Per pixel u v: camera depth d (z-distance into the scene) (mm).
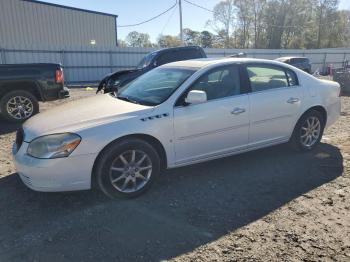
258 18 64375
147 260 2854
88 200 3924
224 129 4457
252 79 4773
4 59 21922
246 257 2875
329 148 5719
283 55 35594
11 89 8227
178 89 4195
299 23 63750
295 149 5445
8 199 3973
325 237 3150
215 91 4441
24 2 25828
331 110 5625
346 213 3586
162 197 4000
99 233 3254
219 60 4750
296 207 3721
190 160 4328
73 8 28094
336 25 64938
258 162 5074
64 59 24062
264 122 4824
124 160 3863
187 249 2998
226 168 4852
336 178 4484
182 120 4125
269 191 4121
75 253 2953
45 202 3885
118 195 3879
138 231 3283
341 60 40156
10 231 3303
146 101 4246
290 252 2936
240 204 3811
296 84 5211
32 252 2975
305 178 4488
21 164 3682
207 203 3842
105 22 30219
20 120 8320
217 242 3094
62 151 3545
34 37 26672
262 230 3277
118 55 26047
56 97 8594
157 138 3988
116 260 2855
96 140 3643
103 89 10859
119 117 3846
